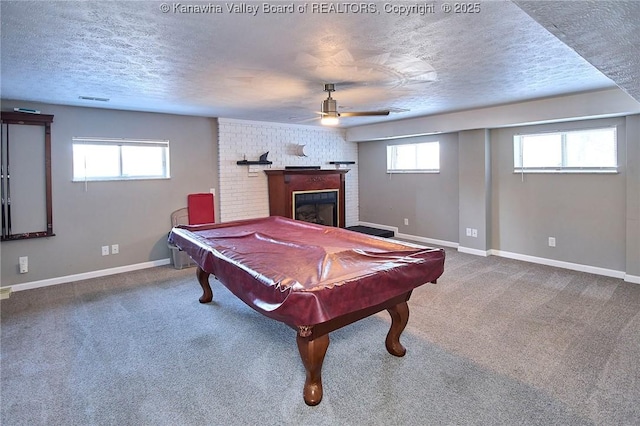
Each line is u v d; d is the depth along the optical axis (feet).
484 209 18.35
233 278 8.14
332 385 7.82
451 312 11.47
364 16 6.71
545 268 16.21
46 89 12.02
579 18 4.75
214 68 9.81
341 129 24.39
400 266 7.49
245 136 19.75
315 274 7.29
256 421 6.75
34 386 7.87
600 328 10.19
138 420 6.81
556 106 14.62
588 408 6.91
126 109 15.89
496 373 8.13
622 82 7.89
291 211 20.45
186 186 17.98
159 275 15.93
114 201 16.10
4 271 13.87
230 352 9.31
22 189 13.99
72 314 11.75
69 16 6.55
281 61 9.28
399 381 7.92
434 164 21.49
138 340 9.96
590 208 15.35
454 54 8.91
